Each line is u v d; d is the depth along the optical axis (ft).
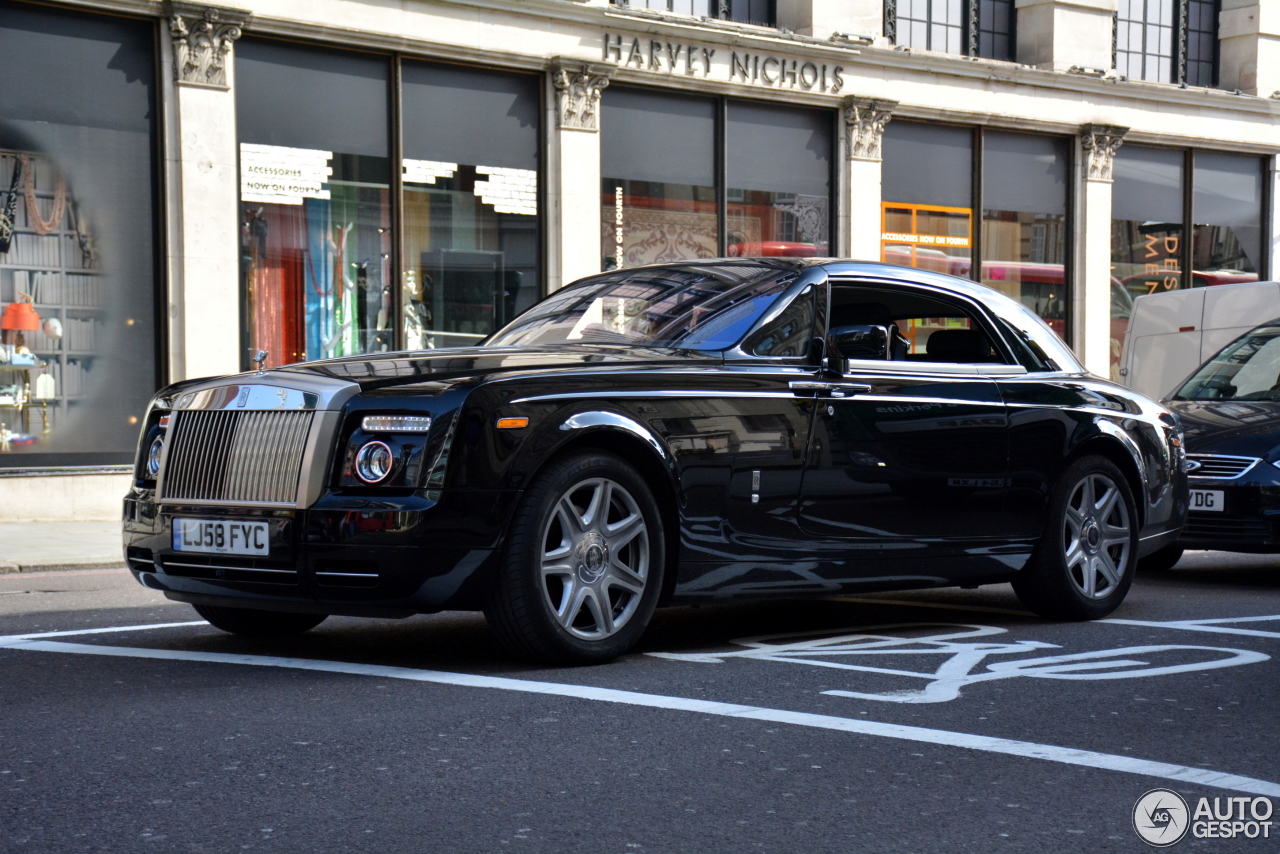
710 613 23.40
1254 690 16.49
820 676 17.04
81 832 10.62
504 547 16.51
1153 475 23.97
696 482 18.02
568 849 10.34
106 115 42.93
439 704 15.11
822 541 19.30
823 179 57.77
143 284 43.73
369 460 16.30
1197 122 68.39
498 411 16.42
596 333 19.94
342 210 47.06
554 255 50.80
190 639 19.88
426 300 48.73
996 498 21.30
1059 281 65.00
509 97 50.21
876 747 13.44
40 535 38.37
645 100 53.16
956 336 21.89
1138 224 67.56
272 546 16.52
